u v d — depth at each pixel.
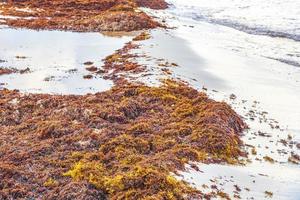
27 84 28.38
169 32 43.88
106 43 39.16
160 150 18.45
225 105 23.19
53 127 20.23
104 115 21.70
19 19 48.78
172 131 20.09
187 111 22.38
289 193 16.36
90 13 52.81
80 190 14.67
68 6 56.31
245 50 38.16
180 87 25.86
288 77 31.34
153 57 32.94
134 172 15.04
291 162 19.20
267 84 29.41
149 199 13.70
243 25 47.97
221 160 18.45
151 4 60.50
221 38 42.38
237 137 20.78
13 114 22.80
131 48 36.22
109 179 14.97
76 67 31.91
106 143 18.47
